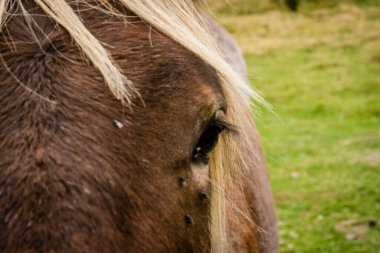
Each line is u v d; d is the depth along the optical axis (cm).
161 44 136
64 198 104
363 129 1077
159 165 123
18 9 128
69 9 121
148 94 126
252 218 265
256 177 273
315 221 679
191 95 133
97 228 105
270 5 2525
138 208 116
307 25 2278
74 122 113
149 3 137
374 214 692
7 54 119
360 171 838
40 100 113
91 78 119
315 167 864
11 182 104
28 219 101
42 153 107
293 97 1370
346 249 606
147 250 116
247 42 2073
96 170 110
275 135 1051
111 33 132
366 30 2152
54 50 121
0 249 100
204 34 153
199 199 142
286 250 609
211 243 161
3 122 110
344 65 1692
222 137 170
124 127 119
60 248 99
